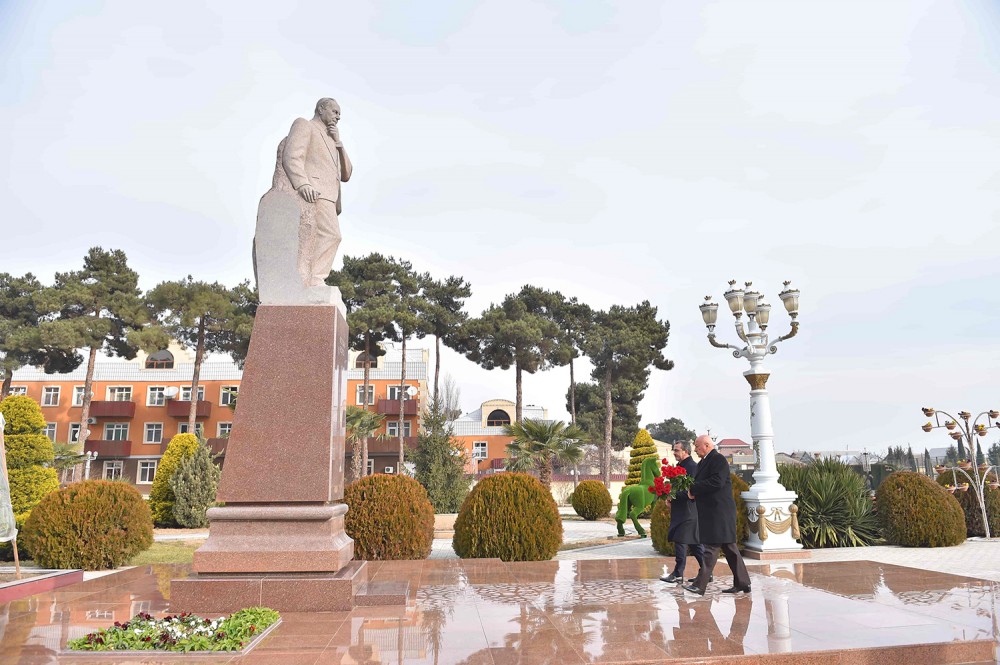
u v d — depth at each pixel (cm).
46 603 652
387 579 739
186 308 3509
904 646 479
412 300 3591
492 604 624
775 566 887
